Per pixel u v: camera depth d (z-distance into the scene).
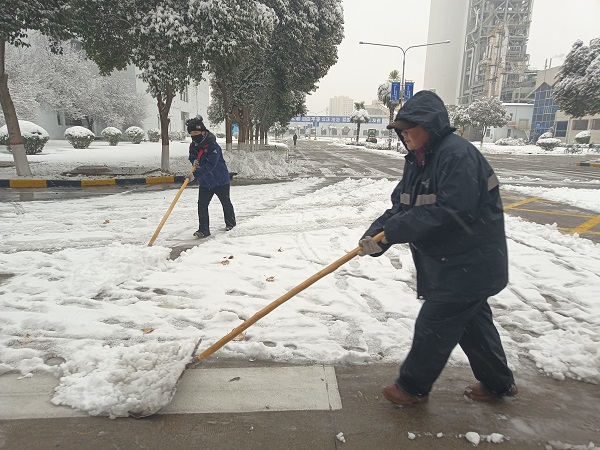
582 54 25.34
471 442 2.09
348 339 3.05
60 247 5.29
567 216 7.90
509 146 53.06
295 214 7.37
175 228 6.34
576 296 3.85
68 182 11.20
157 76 11.95
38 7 9.72
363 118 55.38
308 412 2.29
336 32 17.34
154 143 41.94
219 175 5.86
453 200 1.91
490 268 2.03
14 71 26.70
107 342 2.98
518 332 3.21
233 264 4.63
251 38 11.70
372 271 4.48
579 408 2.35
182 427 2.17
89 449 2.02
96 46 12.82
